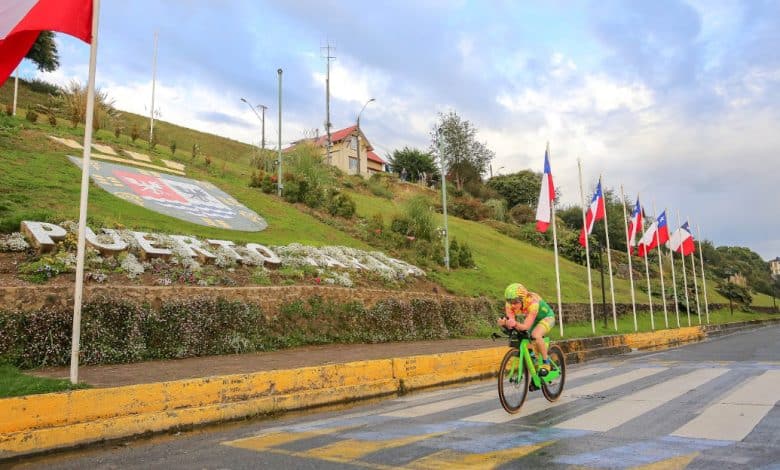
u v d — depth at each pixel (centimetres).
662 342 2416
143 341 1024
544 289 3028
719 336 3166
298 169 3003
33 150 2109
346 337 1461
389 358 1028
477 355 1201
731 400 784
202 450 563
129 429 629
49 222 1326
